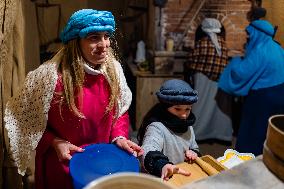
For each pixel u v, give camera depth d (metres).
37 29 4.32
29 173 2.36
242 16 3.84
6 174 1.96
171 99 1.54
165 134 1.56
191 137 1.66
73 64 1.30
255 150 3.16
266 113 3.06
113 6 5.05
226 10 3.82
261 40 3.10
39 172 1.48
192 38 3.88
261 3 3.62
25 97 1.35
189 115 1.64
